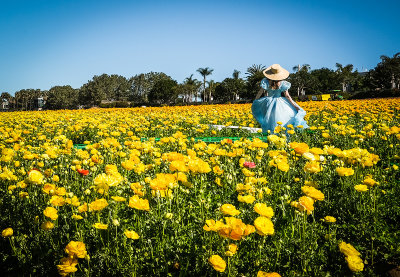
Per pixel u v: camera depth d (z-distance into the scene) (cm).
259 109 897
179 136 567
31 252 235
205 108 2630
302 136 742
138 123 1085
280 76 838
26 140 801
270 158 425
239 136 922
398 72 5953
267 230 183
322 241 254
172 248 229
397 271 214
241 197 241
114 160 483
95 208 221
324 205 308
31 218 274
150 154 434
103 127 754
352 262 175
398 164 461
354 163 345
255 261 209
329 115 1362
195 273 208
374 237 250
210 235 208
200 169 287
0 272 227
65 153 446
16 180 332
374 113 1245
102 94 12069
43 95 14738
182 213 278
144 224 247
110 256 212
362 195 312
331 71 8131
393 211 300
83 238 229
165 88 8831
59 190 260
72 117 1720
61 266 180
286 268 214
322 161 341
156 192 251
